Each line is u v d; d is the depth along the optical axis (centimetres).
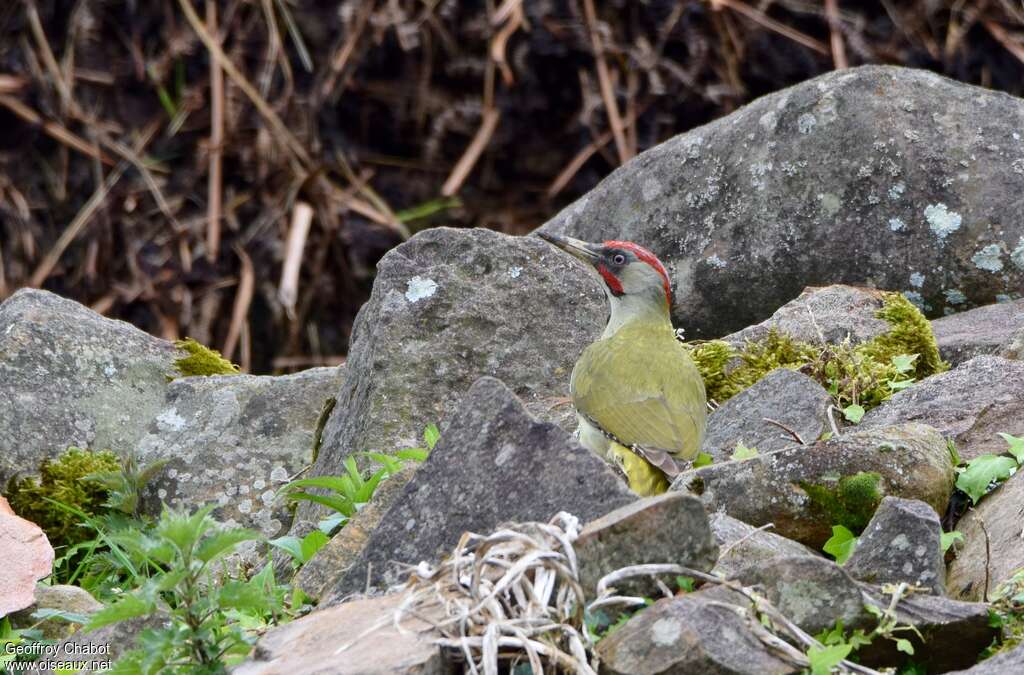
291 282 1805
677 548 688
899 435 872
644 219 1353
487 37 1900
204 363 1262
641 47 1903
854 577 759
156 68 1920
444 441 792
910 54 1955
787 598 698
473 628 643
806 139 1291
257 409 1191
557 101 1916
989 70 1956
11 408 1165
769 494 857
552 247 1177
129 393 1215
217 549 684
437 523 772
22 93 1911
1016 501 843
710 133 1344
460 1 1911
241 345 1823
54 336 1206
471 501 768
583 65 1905
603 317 1165
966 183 1265
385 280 1159
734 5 1919
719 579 682
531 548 665
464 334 1142
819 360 1108
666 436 1009
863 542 771
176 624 696
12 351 1189
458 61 1909
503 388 793
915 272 1264
